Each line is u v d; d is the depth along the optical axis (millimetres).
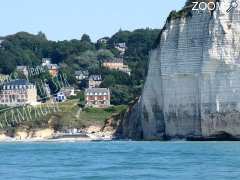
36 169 146750
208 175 126688
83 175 132125
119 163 157625
